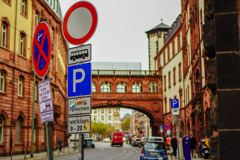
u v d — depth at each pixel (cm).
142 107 6356
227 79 574
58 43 4916
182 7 4903
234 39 582
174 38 5544
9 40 3150
